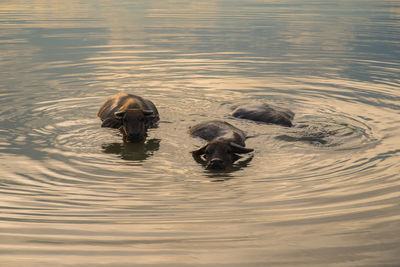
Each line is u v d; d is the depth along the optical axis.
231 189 29.22
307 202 26.36
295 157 35.47
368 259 19.23
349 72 66.75
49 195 27.84
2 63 70.38
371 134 40.38
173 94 55.59
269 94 55.88
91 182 30.39
